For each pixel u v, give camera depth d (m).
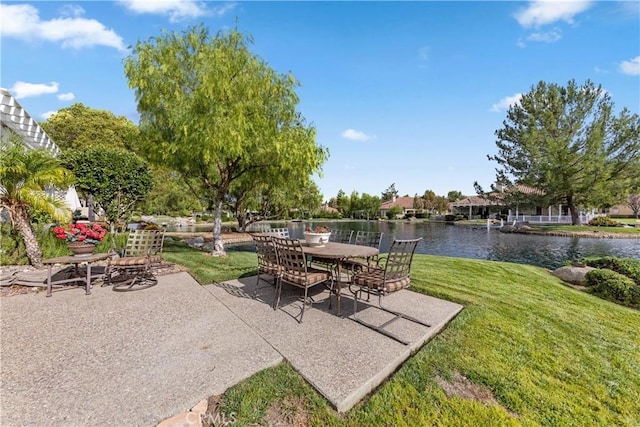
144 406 1.78
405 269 3.34
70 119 18.14
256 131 6.45
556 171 18.67
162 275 5.19
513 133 20.72
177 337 2.72
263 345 2.59
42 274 4.86
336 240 6.18
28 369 2.14
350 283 3.49
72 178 5.66
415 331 2.98
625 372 2.48
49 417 1.66
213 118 5.80
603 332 3.28
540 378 2.31
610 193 18.42
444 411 1.90
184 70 6.34
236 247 11.74
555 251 12.56
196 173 7.76
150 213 22.44
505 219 30.83
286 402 1.89
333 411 1.85
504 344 2.79
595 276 5.38
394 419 1.82
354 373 2.19
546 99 19.38
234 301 3.79
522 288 4.93
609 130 18.17
